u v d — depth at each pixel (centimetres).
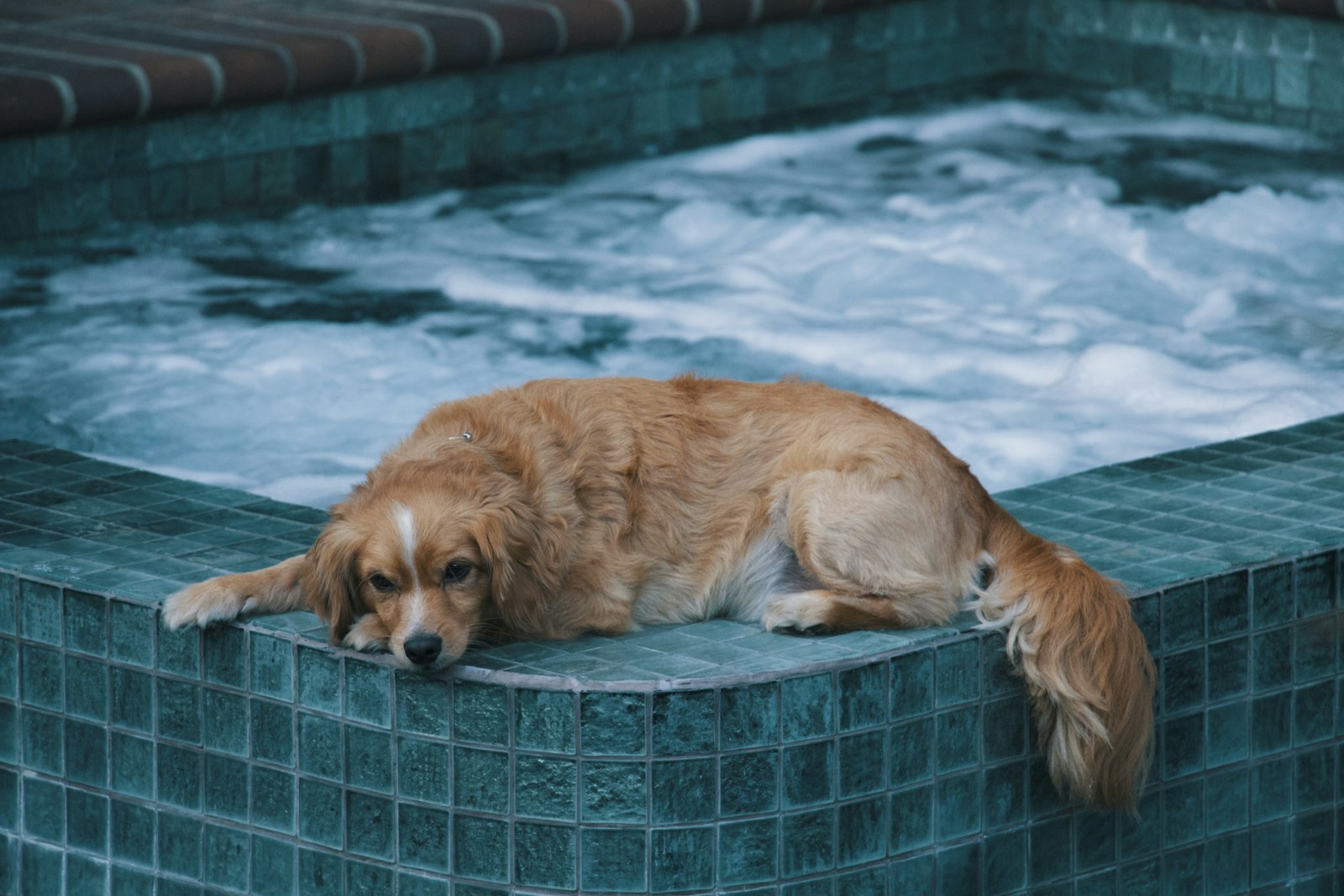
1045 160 1347
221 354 977
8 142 1117
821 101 1479
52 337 1001
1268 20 1409
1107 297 1072
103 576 546
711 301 1073
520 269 1135
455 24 1276
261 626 514
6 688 560
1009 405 895
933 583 527
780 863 491
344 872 512
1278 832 580
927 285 1098
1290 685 571
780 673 480
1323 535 580
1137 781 534
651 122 1396
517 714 480
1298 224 1191
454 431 530
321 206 1255
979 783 519
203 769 530
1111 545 574
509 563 494
